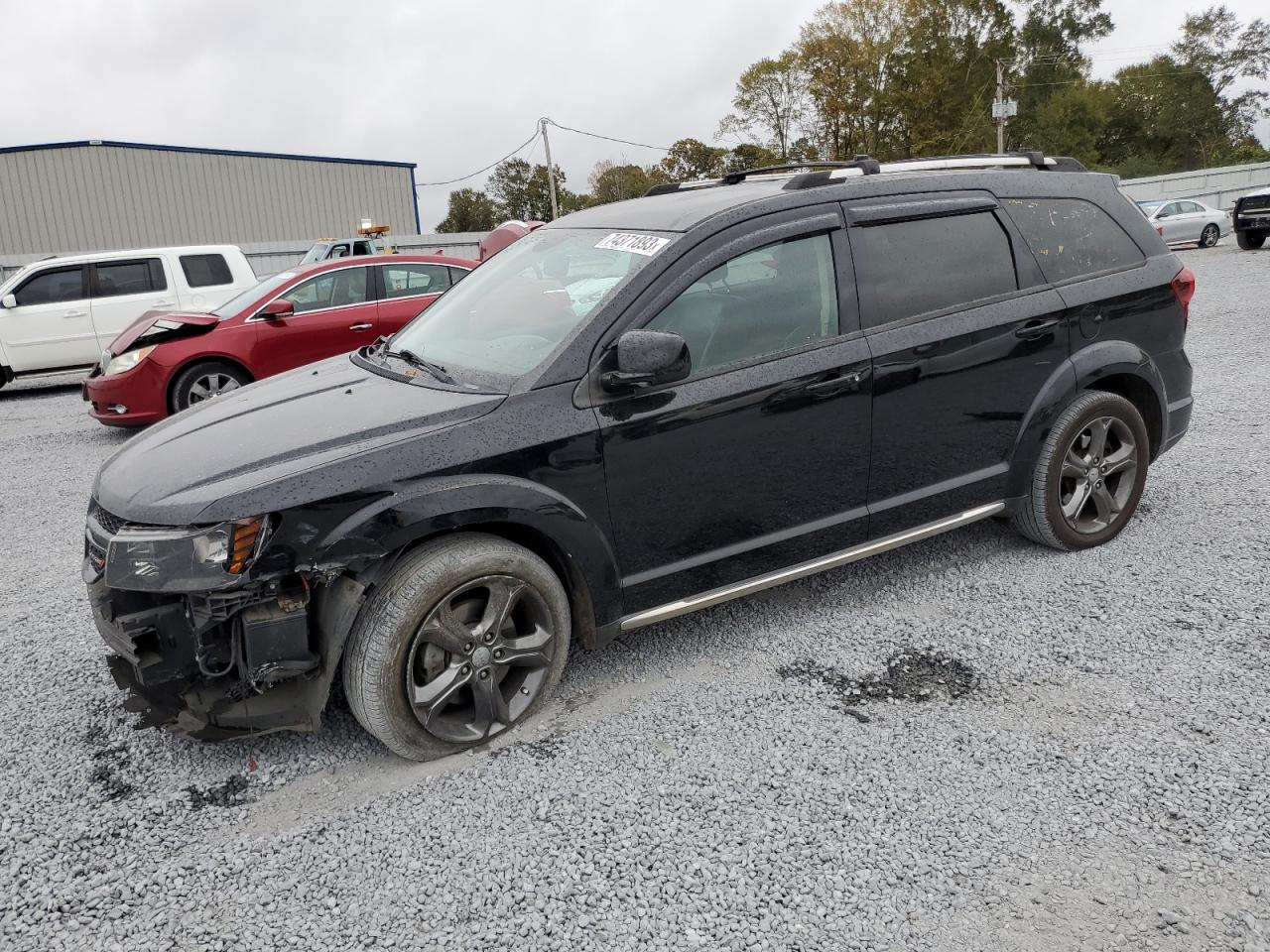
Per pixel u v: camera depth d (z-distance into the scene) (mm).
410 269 9141
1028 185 4027
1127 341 4168
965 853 2412
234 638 2723
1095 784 2654
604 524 3086
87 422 9797
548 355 3059
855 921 2203
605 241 3500
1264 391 7238
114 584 2645
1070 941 2117
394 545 2715
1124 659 3330
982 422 3818
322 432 2883
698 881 2355
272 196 39031
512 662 3033
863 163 3705
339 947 2199
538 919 2254
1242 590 3801
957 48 63438
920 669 3359
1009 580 4039
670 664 3508
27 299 12125
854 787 2699
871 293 3523
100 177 36344
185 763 3016
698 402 3150
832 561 3607
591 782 2793
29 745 3154
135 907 2365
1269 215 19812
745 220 3326
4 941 2260
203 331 8391
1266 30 73500
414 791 2803
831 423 3428
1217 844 2396
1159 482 5195
